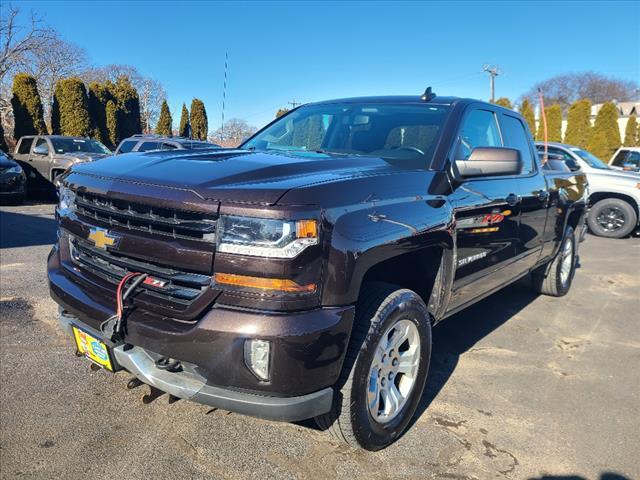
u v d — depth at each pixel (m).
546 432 2.98
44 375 3.29
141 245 2.29
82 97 19.94
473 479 2.53
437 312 3.09
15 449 2.55
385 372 2.67
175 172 2.38
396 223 2.50
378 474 2.53
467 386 3.53
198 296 2.15
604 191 10.66
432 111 3.50
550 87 65.69
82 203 2.62
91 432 2.73
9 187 11.31
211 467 2.50
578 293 6.11
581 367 3.95
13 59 34.09
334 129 3.65
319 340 2.10
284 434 2.80
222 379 2.10
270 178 2.29
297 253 2.06
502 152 3.07
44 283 5.20
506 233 3.78
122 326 2.33
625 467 2.68
